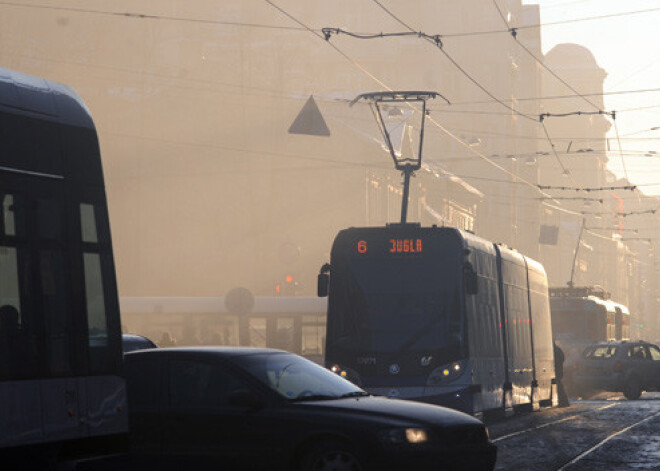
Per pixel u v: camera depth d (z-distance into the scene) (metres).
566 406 45.78
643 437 28.89
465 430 16.97
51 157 13.20
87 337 13.30
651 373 52.97
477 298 33.25
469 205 122.88
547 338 45.53
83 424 13.11
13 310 12.41
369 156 88.94
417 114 106.31
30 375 12.51
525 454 24.48
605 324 73.31
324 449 16.27
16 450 12.28
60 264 13.09
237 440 16.66
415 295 31.48
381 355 30.94
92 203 13.66
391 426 16.16
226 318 59.28
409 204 99.56
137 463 17.12
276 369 17.38
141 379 17.42
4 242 12.40
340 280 31.91
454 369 30.84
